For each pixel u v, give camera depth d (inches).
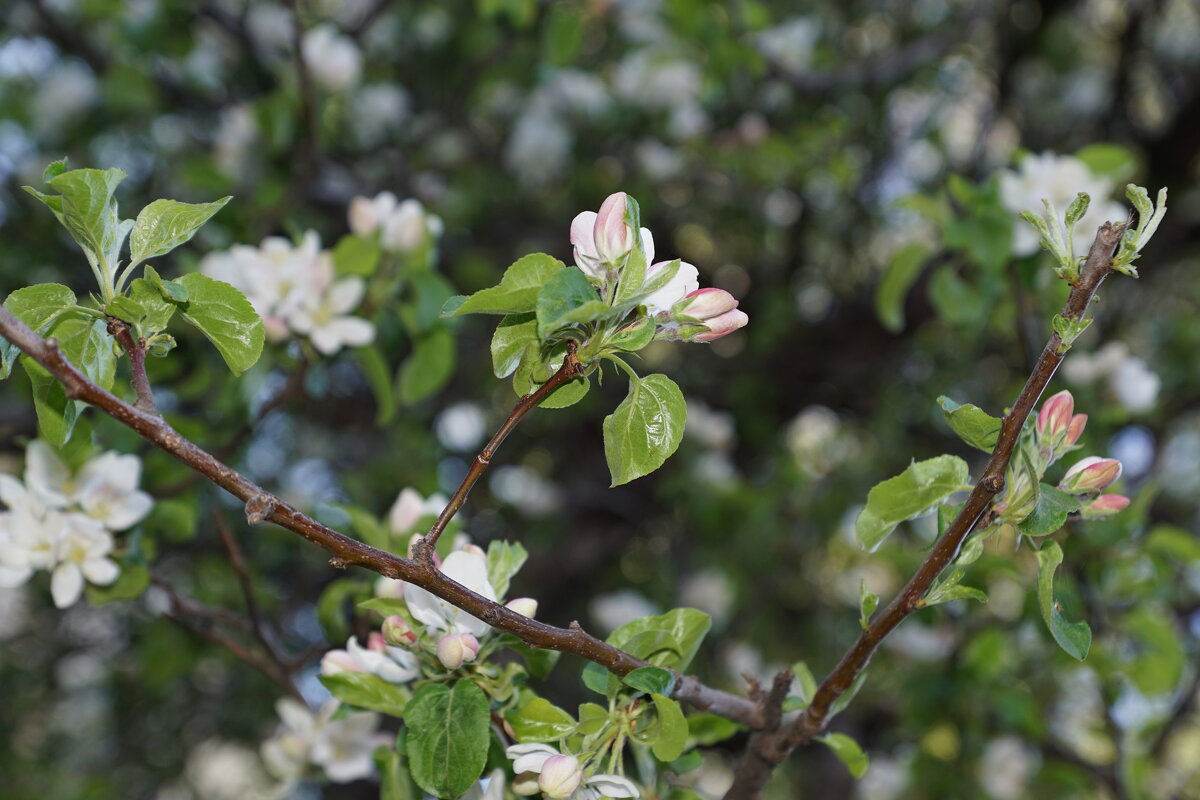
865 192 209.8
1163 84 216.5
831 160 183.0
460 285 196.5
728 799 61.4
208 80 170.7
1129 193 43.4
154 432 44.5
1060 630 51.6
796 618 210.7
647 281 46.1
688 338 48.7
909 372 211.6
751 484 199.6
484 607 47.8
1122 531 94.0
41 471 72.6
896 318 111.2
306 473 196.1
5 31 166.4
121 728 215.9
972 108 224.1
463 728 51.1
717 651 187.9
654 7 166.6
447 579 47.1
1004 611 146.7
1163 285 225.3
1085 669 114.4
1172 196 203.8
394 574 46.2
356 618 75.1
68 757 217.3
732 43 154.1
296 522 44.9
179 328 103.0
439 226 94.6
